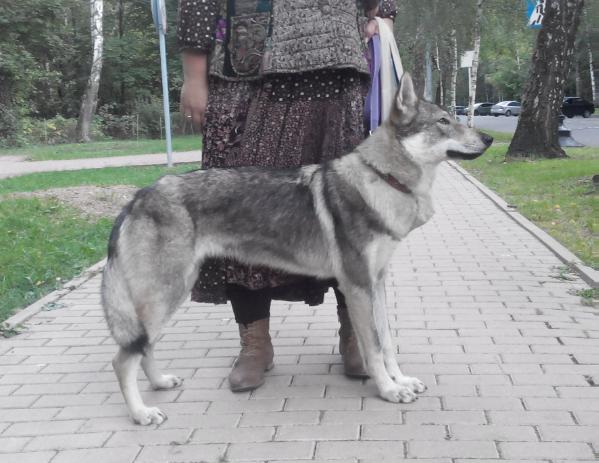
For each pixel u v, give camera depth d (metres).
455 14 27.45
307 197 3.74
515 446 3.20
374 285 3.74
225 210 3.70
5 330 5.21
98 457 3.27
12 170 19.05
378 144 3.64
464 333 4.89
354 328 3.80
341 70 3.86
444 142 3.63
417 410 3.65
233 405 3.81
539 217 9.52
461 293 5.97
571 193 11.31
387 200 3.61
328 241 3.72
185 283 3.69
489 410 3.61
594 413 3.53
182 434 3.47
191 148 26.41
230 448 3.30
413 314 5.40
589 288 6.00
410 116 3.62
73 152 26.36
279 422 3.56
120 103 42.47
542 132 16.69
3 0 29.75
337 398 3.86
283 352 4.65
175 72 40.03
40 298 6.19
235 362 4.25
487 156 18.61
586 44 54.25
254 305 4.05
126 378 3.61
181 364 4.50
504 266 6.93
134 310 3.59
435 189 13.03
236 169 3.80
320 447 3.27
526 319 5.17
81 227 9.18
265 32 3.82
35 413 3.80
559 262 7.06
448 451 3.18
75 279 6.87
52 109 40.84
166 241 3.59
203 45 3.88
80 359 4.65
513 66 75.81
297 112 3.95
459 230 8.97
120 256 3.60
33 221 9.20
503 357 4.38
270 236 3.75
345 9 3.81
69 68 40.62
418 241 8.34
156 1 15.20
